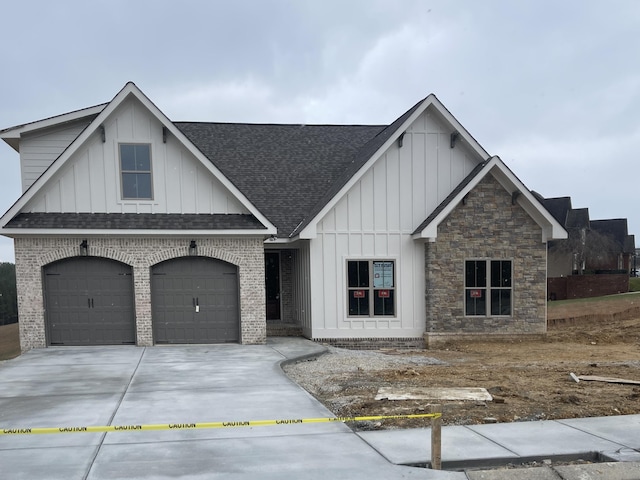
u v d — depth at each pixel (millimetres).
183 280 13969
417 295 15539
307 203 16906
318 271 15227
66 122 14703
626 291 30656
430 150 15695
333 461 5277
